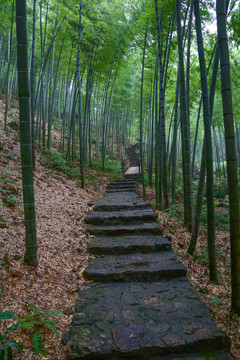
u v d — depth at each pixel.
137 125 26.17
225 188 12.73
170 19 6.91
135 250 4.16
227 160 2.65
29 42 11.57
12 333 1.97
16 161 6.48
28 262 2.94
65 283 3.05
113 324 2.37
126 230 4.84
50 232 4.08
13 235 3.38
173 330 2.28
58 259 3.47
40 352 1.93
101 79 11.02
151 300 2.83
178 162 20.56
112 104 16.47
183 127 5.30
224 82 2.64
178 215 6.42
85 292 3.02
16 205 4.32
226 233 6.48
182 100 5.21
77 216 5.36
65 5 7.99
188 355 2.09
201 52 3.66
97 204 6.39
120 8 8.71
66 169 8.39
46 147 9.38
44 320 2.18
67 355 2.01
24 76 2.81
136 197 7.97
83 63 9.30
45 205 5.12
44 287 2.76
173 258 3.86
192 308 2.65
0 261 2.72
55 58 12.69
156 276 3.39
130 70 14.70
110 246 4.14
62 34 8.83
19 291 2.49
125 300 2.83
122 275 3.36
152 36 8.59
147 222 5.38
